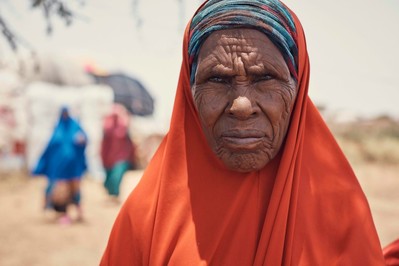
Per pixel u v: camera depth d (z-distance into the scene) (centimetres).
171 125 186
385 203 1106
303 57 173
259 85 156
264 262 167
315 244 170
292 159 170
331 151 179
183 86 186
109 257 191
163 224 179
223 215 174
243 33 155
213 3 162
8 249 740
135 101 1812
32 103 1448
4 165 1406
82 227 875
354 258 168
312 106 182
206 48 159
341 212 174
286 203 168
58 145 891
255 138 155
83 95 1516
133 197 191
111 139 1085
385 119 2169
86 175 1452
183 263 171
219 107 157
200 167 180
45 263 688
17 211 1002
